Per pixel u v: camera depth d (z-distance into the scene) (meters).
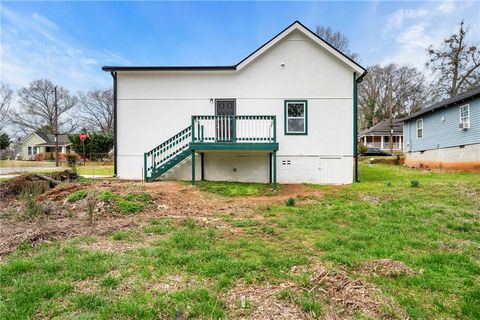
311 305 2.44
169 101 11.38
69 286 2.79
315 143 11.30
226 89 11.36
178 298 2.57
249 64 11.37
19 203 7.16
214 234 4.63
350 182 11.20
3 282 2.92
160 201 7.12
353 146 11.28
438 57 27.36
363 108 43.62
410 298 2.64
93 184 8.97
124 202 6.52
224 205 7.29
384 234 4.59
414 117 19.77
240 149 10.07
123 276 3.04
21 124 43.66
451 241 4.27
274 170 9.90
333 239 4.35
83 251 3.80
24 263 3.31
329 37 31.44
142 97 11.37
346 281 2.89
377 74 42.03
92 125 49.09
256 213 6.39
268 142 10.59
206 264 3.33
